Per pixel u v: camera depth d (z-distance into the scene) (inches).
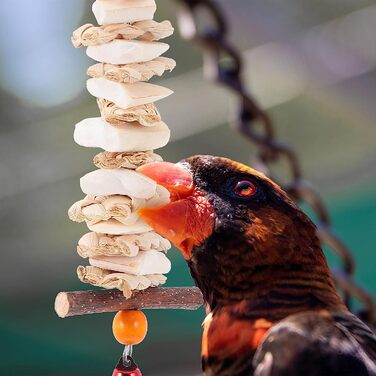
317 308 47.0
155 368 83.2
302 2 63.7
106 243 45.2
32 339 87.0
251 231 47.5
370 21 63.7
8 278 96.3
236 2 61.2
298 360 45.6
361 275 89.4
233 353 46.8
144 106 44.9
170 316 84.5
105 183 45.1
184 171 48.3
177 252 80.4
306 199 51.2
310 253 47.5
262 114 50.5
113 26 44.8
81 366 84.7
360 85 63.1
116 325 45.6
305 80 64.0
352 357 45.7
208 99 93.4
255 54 63.1
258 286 47.3
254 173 48.1
